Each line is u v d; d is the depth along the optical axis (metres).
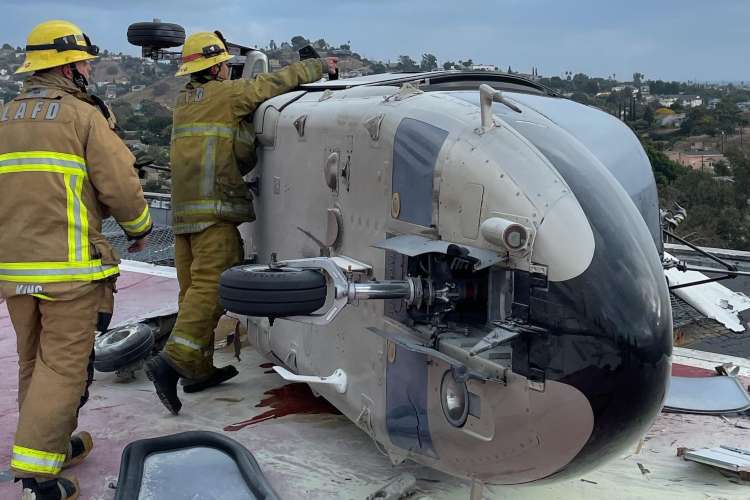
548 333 2.56
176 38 5.02
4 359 5.09
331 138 3.60
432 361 2.93
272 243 4.30
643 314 2.56
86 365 3.29
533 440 2.67
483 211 2.70
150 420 4.12
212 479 3.28
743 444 3.86
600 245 2.58
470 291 2.88
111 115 3.46
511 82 4.01
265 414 4.18
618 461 3.68
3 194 3.17
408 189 3.04
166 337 5.31
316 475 3.48
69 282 3.16
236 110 4.24
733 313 4.55
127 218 3.38
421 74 3.88
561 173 2.68
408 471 3.51
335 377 3.54
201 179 4.19
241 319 4.77
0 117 3.26
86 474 3.53
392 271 3.14
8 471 3.55
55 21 3.36
